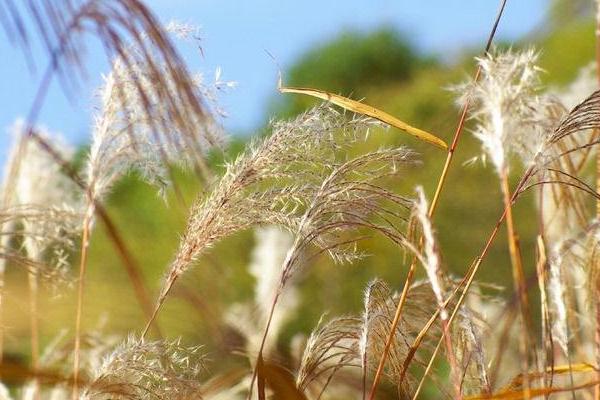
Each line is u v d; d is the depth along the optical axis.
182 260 2.18
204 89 2.12
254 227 2.21
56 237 2.25
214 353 2.21
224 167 2.20
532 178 2.26
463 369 2.23
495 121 2.11
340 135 2.21
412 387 2.28
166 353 2.19
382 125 2.28
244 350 2.22
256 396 2.20
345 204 2.19
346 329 2.25
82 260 2.30
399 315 2.23
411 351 2.23
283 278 2.19
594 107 2.18
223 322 2.20
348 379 2.27
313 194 2.20
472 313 2.32
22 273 2.28
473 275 2.21
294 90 2.31
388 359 2.28
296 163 2.19
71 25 1.86
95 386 2.14
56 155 2.13
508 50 2.16
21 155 2.12
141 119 2.17
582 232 2.30
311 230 2.19
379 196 2.20
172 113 1.90
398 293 2.30
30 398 2.28
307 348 2.24
